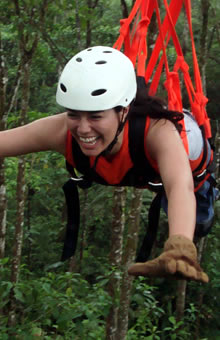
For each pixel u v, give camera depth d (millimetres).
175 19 2459
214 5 7531
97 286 6574
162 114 1865
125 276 6254
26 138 2074
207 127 2434
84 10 7672
